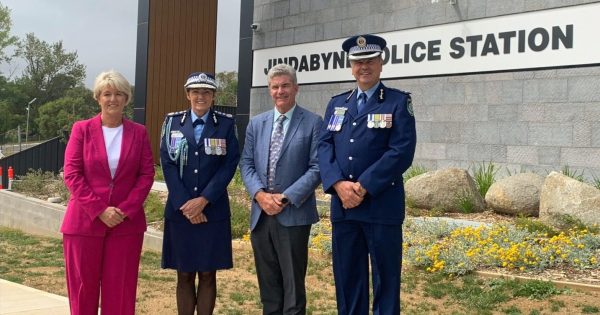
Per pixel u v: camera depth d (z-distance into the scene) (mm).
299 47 14320
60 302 5586
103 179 4199
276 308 4535
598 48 9805
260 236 4484
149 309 5730
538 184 9312
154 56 16578
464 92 11516
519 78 10758
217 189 4465
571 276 6168
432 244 7391
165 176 4570
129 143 4289
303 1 14242
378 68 4172
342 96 4359
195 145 4535
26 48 91625
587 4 9906
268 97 15008
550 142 10375
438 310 5523
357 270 4227
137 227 4316
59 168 19141
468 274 6527
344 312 4219
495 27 11055
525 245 6945
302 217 4406
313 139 4453
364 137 4062
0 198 14102
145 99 16422
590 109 9906
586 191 8109
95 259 4199
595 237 7098
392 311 4059
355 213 4070
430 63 12008
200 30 17516
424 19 12086
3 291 6008
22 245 9961
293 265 4391
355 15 13234
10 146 44688
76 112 74812
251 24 15352
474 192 10055
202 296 4656
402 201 4152
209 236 4531
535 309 5355
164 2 16734
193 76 4602
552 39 10320
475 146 11352
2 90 77250
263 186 4469
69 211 4215
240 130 15578
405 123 4012
